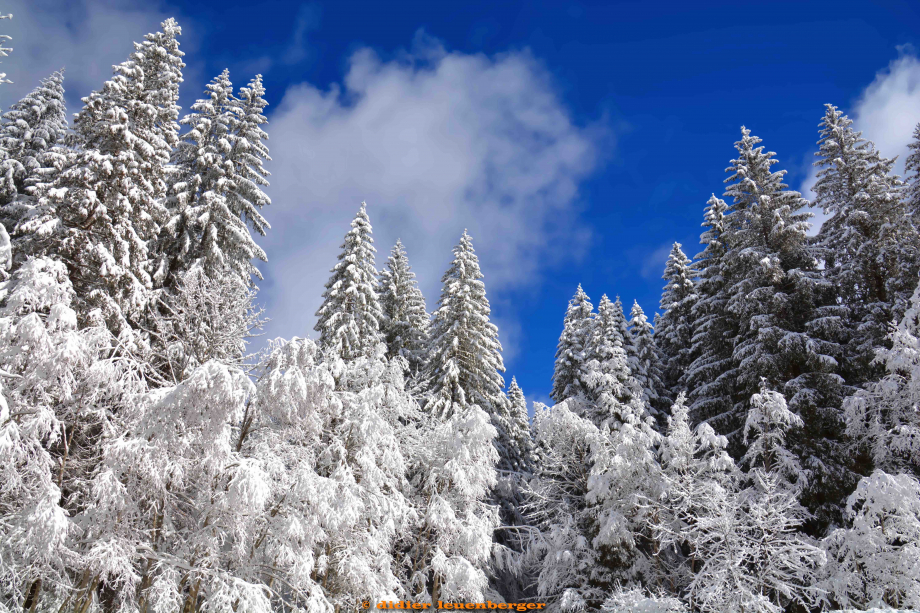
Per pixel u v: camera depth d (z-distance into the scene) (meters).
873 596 11.73
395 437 15.01
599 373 21.05
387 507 12.88
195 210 18.78
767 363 18.05
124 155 14.82
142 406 9.35
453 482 16.16
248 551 9.99
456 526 14.24
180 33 20.03
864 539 11.95
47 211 13.84
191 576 9.05
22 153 20.80
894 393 15.47
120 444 8.65
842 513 15.23
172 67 19.61
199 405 8.97
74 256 14.01
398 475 14.88
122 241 14.35
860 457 17.19
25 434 8.19
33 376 8.55
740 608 11.99
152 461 8.75
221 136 21.11
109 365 9.61
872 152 21.27
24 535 7.74
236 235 19.61
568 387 25.73
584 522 18.59
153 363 14.62
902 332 14.99
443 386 22.50
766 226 21.22
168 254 19.06
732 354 20.84
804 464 16.56
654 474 16.95
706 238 27.12
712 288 24.48
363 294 23.00
